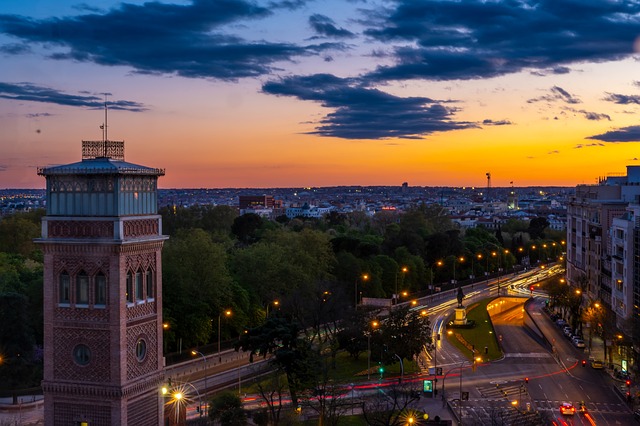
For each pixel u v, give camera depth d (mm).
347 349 159000
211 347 161000
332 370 150625
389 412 113750
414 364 157750
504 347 179500
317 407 115188
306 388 115188
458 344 181000
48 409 75812
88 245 74062
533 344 183875
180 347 153000
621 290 184125
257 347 116375
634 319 148125
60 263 75312
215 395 118125
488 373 151750
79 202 75250
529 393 136750
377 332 153125
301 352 114875
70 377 75250
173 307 155750
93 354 74625
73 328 75062
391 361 148250
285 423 105938
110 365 74125
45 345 75938
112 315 73812
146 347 78500
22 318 131250
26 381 127250
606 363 159125
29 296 146250
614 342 154250
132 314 76062
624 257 180500
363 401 115812
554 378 148375
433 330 198250
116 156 80125
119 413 73875
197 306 158500
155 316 79812
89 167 74938
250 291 182375
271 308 190375
